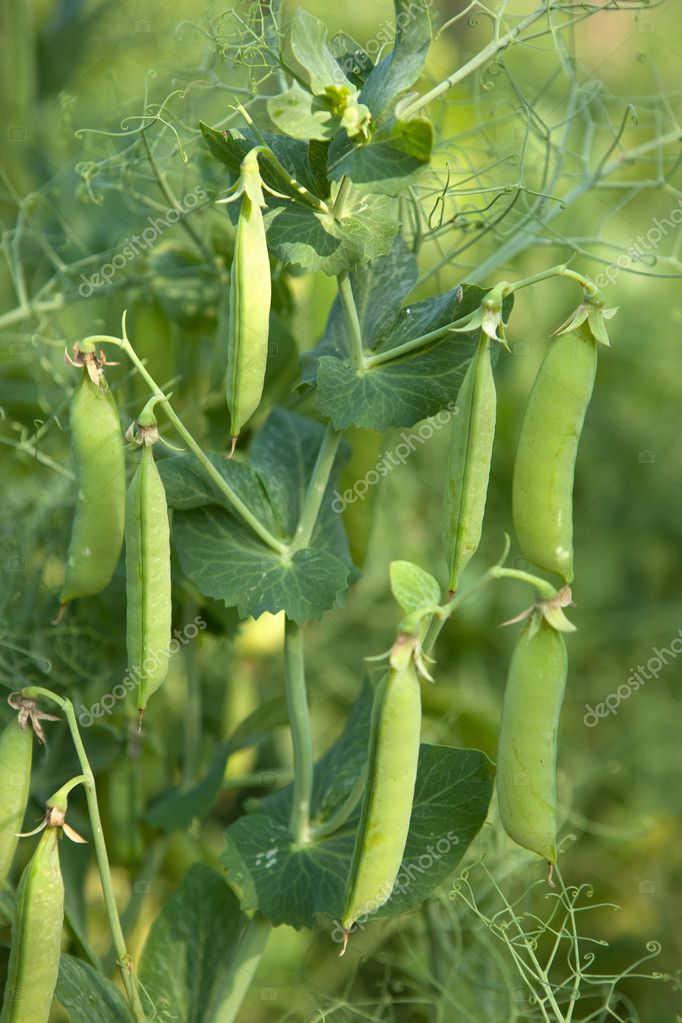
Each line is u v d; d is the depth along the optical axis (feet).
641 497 3.25
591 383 1.72
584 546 3.17
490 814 2.35
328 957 2.35
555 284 3.19
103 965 2.19
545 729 1.70
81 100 2.66
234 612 2.17
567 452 1.72
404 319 1.90
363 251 1.79
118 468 1.79
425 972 2.22
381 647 2.85
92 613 2.26
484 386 1.69
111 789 2.28
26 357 2.43
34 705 1.79
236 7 2.02
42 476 2.45
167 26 2.40
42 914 1.72
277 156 1.79
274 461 2.01
